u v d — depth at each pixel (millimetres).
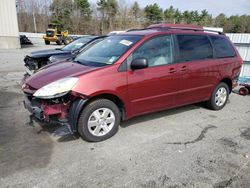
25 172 3160
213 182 3061
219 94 5734
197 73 5016
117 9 69438
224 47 5707
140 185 2973
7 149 3689
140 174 3182
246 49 9336
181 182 3047
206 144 4027
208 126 4793
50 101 3652
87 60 4527
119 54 4152
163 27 4918
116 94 3967
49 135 4172
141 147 3869
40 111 3727
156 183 3016
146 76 4254
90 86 3715
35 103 3844
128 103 4168
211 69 5277
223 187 2977
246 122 5094
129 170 3260
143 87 4250
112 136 4184
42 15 65375
